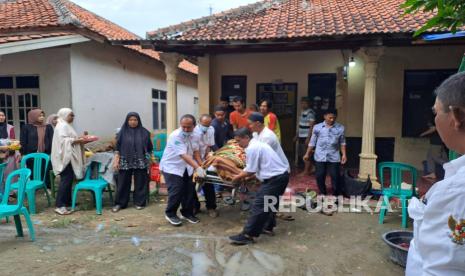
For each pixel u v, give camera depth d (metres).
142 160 5.66
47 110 8.48
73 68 8.38
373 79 6.48
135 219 5.20
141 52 11.01
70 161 5.43
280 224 4.96
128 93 11.05
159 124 13.54
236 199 6.07
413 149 8.56
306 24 7.30
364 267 3.64
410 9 2.44
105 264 3.71
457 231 0.96
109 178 5.73
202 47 7.29
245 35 6.83
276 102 9.59
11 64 8.57
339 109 9.05
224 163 4.61
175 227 4.85
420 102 8.52
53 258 3.84
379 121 8.67
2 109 8.75
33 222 5.04
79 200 6.22
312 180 7.39
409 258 1.34
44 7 9.80
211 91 9.62
